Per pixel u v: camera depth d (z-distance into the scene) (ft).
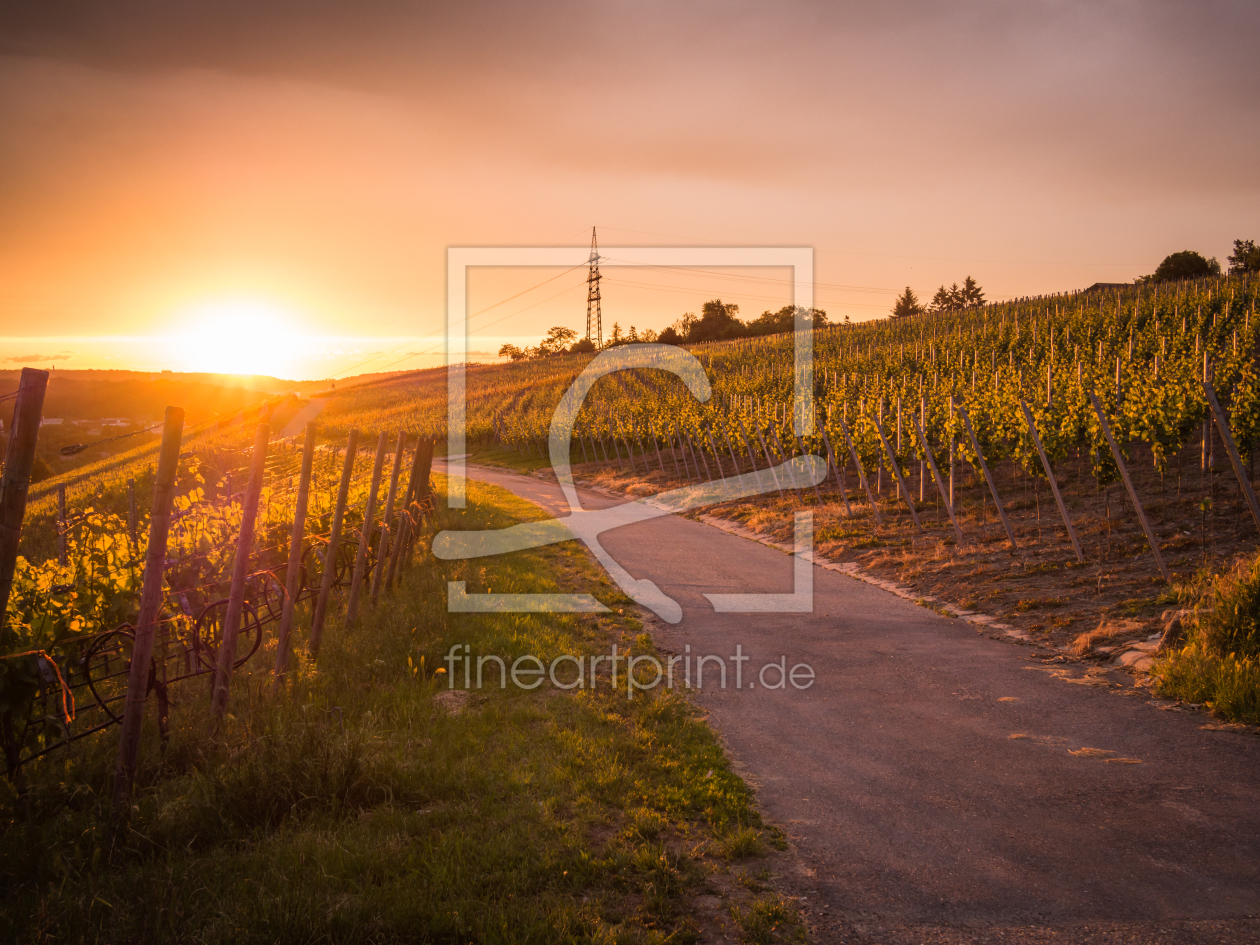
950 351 113.70
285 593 21.98
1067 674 24.16
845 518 59.98
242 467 50.55
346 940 10.23
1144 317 102.01
